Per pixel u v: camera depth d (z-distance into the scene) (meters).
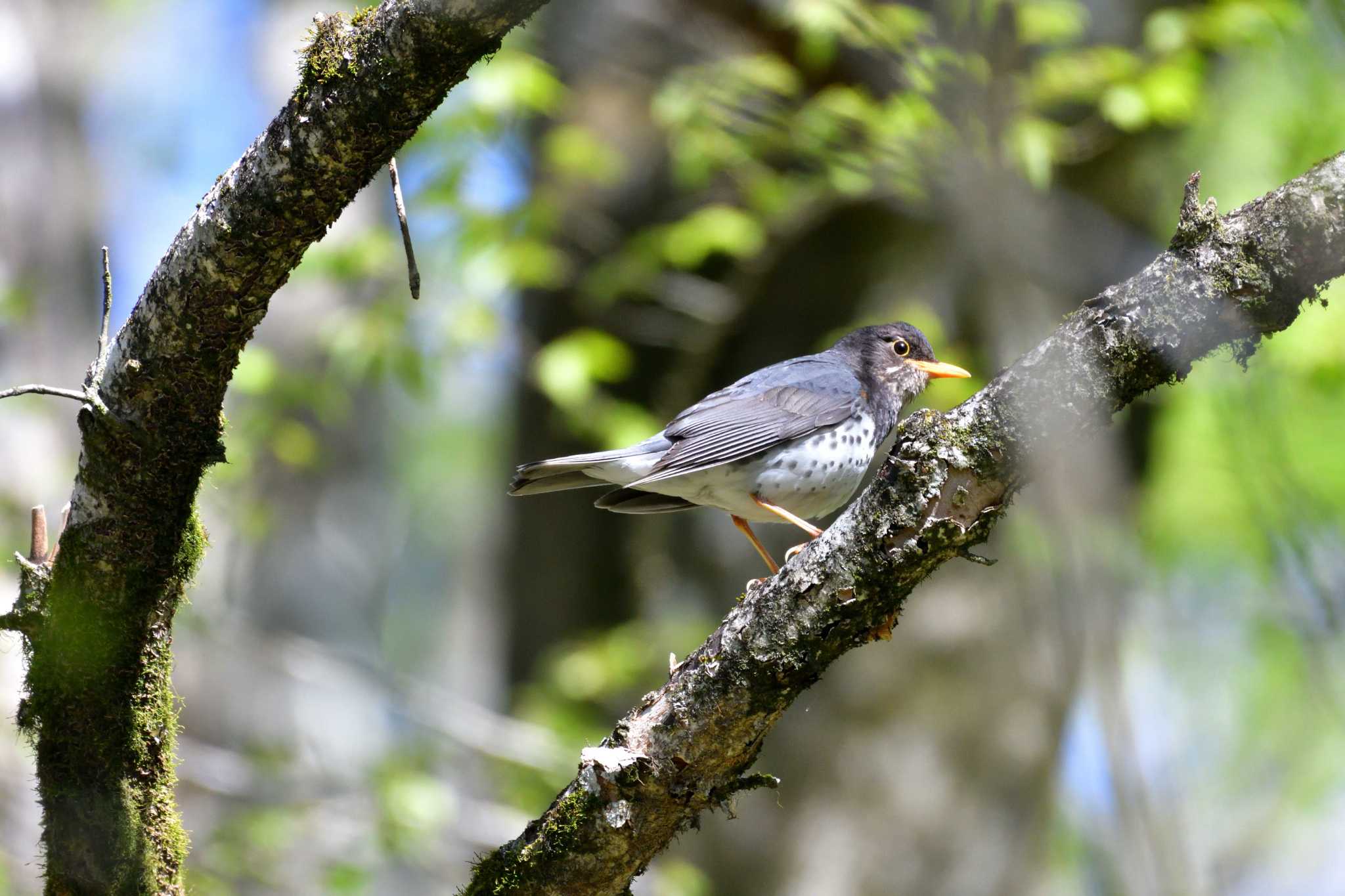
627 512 9.01
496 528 16.83
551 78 12.44
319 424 18.89
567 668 13.85
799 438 8.87
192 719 16.80
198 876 11.98
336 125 4.84
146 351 5.28
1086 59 11.88
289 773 13.95
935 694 13.39
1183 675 21.64
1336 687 7.98
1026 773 13.28
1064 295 12.53
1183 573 21.41
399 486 26.73
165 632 5.71
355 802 13.21
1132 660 19.41
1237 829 21.22
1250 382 8.76
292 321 16.78
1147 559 14.92
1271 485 8.55
